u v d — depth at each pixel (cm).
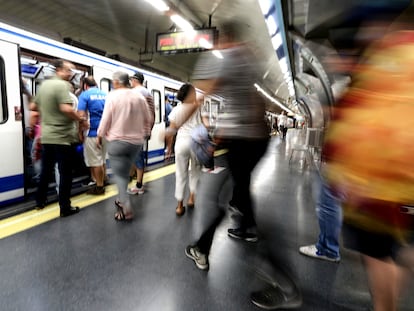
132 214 314
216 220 206
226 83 174
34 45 343
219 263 213
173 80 728
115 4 771
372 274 112
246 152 190
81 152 437
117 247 233
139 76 358
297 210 347
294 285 171
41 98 280
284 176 579
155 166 633
